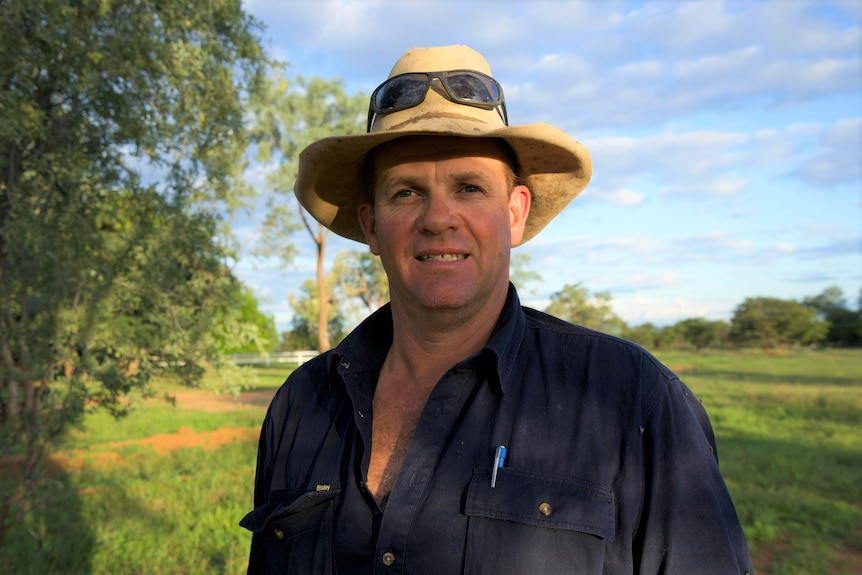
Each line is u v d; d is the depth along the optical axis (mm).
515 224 1915
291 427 1921
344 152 1848
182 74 6000
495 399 1591
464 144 1652
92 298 5715
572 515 1418
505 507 1444
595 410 1523
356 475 1664
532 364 1628
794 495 8547
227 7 6535
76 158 5281
